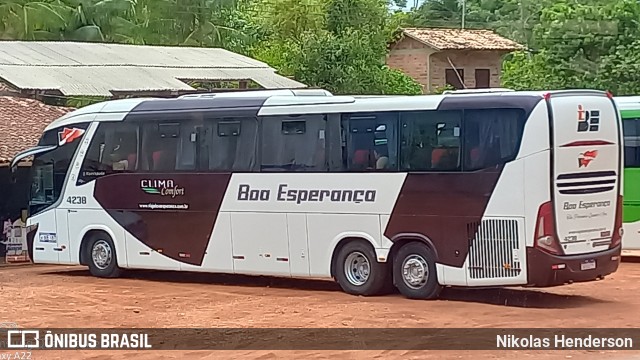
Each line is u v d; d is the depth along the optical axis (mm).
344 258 17094
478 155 15570
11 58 28188
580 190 15328
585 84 36281
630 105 21547
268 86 30250
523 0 51906
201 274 20953
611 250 15773
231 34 47750
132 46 32438
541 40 37781
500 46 45562
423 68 45312
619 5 36656
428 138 16141
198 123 18922
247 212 18188
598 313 14758
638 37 36312
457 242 15750
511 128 15281
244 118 18297
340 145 17109
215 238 18625
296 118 17656
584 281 15539
